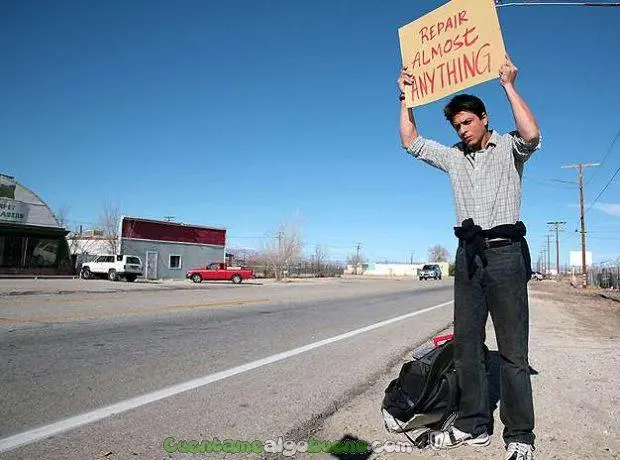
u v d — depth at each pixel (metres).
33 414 3.99
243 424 3.93
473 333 3.42
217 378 5.36
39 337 7.51
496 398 4.80
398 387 3.97
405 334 9.35
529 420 3.24
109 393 4.64
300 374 5.71
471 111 3.32
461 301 3.41
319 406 4.45
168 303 14.48
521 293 3.21
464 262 3.34
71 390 4.70
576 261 60.41
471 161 3.42
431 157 3.70
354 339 8.54
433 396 3.75
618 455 3.44
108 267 34.06
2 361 5.81
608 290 39.84
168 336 8.12
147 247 41.44
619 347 8.26
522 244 3.24
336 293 23.92
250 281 43.38
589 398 4.89
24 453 3.23
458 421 3.56
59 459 3.15
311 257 79.62
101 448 3.35
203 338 8.05
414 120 3.81
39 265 34.62
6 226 32.22
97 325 9.05
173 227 43.50
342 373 5.82
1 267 32.28
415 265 118.75
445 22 3.56
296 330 9.46
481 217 3.30
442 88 3.56
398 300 19.73
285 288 28.83
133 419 3.95
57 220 36.22
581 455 3.44
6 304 12.62
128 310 11.91
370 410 4.41
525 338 3.25
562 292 34.50
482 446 3.53
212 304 14.55
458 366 3.53
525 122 3.05
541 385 5.44
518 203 3.26
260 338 8.30
